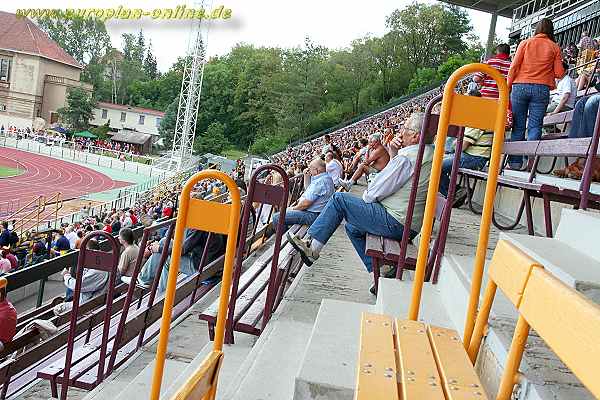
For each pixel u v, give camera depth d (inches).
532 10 1254.9
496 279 87.4
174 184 1877.5
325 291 193.6
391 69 3649.1
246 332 169.0
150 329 226.5
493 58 293.3
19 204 1638.8
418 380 73.9
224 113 4033.0
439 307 138.6
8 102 3346.5
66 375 188.7
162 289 271.6
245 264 292.8
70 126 3558.1
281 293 189.2
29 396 219.9
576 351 52.2
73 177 2288.4
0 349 204.5
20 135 2960.1
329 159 435.2
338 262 237.9
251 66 4008.4
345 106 3597.4
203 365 68.7
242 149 4028.1
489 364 96.7
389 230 184.2
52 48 3582.7
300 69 3459.6
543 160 330.3
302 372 98.8
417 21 3636.8
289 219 267.4
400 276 159.6
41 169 2381.9
